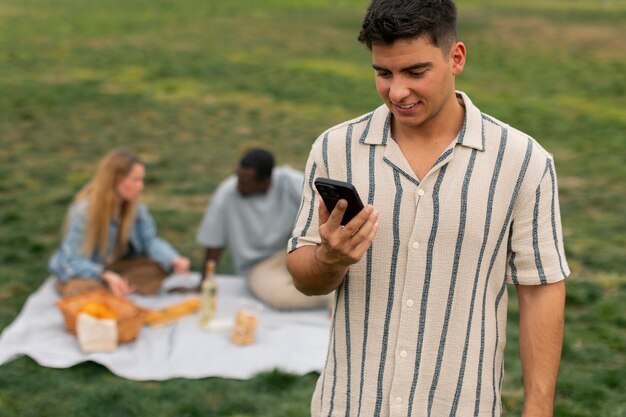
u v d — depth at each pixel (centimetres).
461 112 212
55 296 565
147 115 1238
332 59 1789
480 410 212
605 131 1162
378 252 208
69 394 439
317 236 217
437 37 192
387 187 207
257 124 1198
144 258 584
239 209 588
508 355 491
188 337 507
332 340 221
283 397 441
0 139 1073
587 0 3083
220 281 614
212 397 440
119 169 552
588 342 507
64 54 1748
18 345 489
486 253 206
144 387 449
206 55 1786
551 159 211
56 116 1212
